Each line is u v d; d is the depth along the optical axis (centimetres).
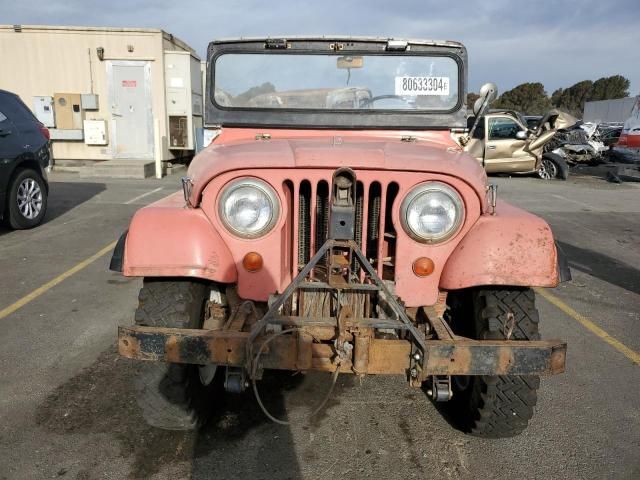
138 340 247
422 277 275
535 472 280
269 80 370
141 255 264
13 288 538
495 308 271
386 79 368
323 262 282
